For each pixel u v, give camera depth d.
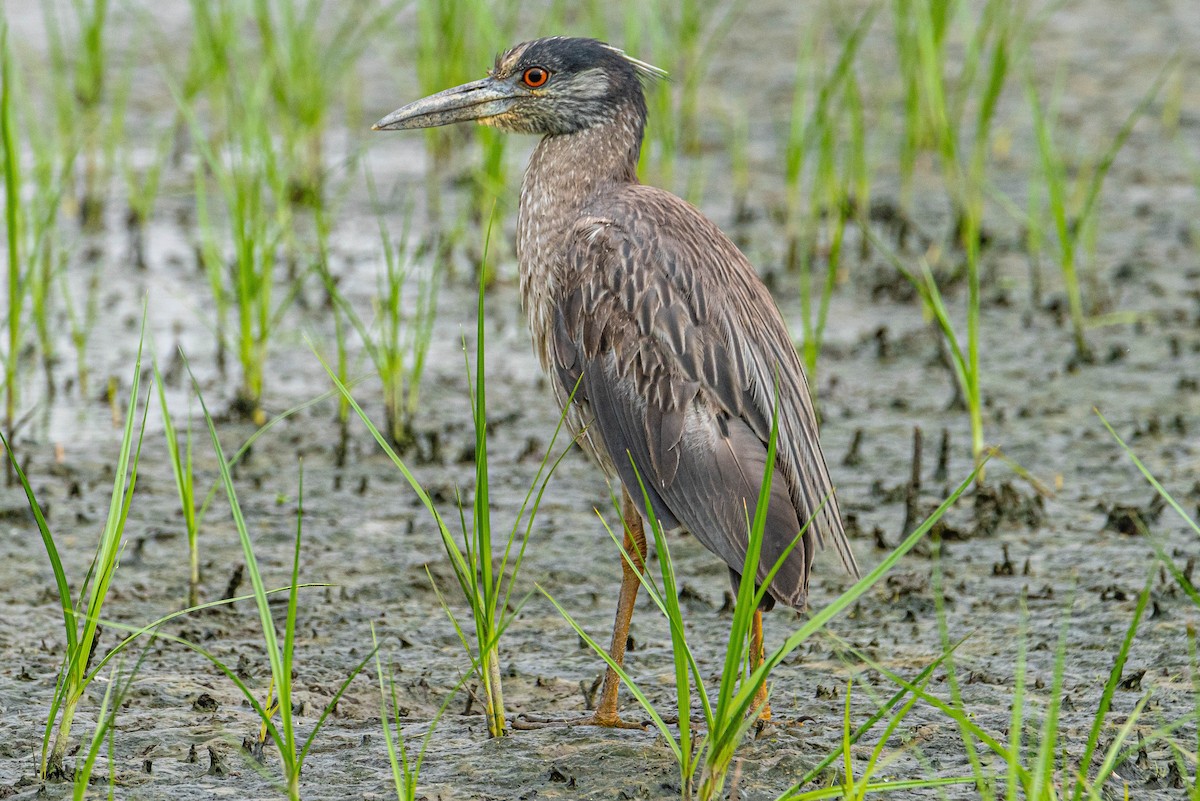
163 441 12.80
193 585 10.11
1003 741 7.92
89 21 23.61
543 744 7.93
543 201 9.65
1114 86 22.89
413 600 10.23
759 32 25.89
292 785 6.66
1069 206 18.33
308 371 14.38
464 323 15.53
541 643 9.66
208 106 21.56
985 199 18.92
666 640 9.70
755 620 8.17
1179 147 20.44
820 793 6.62
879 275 16.53
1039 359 14.52
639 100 9.90
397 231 17.86
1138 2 27.23
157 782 7.56
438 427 13.22
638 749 7.80
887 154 20.56
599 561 10.82
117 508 7.70
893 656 9.27
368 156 20.47
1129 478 11.95
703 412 8.50
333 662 9.30
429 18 19.48
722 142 21.08
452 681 9.09
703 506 8.41
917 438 11.20
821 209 18.59
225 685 8.84
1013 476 12.03
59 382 13.88
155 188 17.72
